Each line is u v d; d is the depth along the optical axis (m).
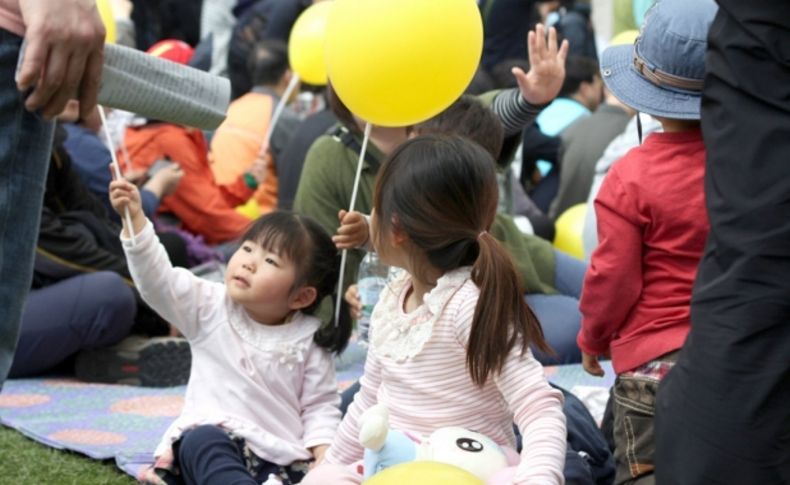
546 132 13.20
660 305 5.12
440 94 5.55
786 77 3.90
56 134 8.70
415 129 6.34
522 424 4.40
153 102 4.31
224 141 11.94
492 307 4.43
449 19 5.41
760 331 3.92
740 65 3.96
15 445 6.59
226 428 5.28
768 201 3.90
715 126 4.04
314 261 5.49
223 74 14.99
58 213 8.70
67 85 3.94
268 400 5.41
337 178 7.74
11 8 4.02
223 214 10.90
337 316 5.63
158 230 9.76
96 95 4.09
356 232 5.64
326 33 5.69
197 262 9.96
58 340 8.20
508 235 8.95
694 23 5.17
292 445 5.40
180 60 10.84
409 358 4.64
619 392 5.23
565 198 11.95
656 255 5.14
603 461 5.55
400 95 5.49
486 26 14.05
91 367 8.32
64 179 8.77
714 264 4.04
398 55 5.36
